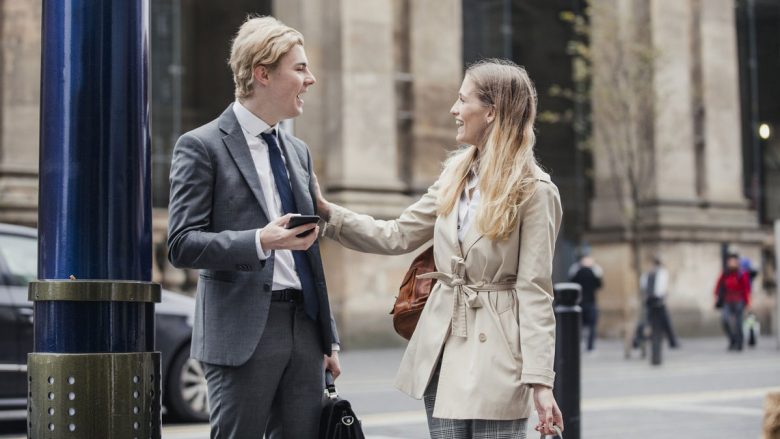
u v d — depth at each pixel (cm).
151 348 489
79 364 460
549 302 523
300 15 2808
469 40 3388
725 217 3441
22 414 1353
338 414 536
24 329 1191
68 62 469
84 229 467
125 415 467
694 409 1433
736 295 2806
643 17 3344
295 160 562
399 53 2945
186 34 3394
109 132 471
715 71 3475
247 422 525
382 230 581
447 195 548
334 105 2795
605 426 1256
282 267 534
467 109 545
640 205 3083
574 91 3631
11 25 2400
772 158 4031
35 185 2395
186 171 518
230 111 539
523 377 515
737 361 2425
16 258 1216
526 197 525
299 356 537
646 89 3098
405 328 567
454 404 521
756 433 1191
